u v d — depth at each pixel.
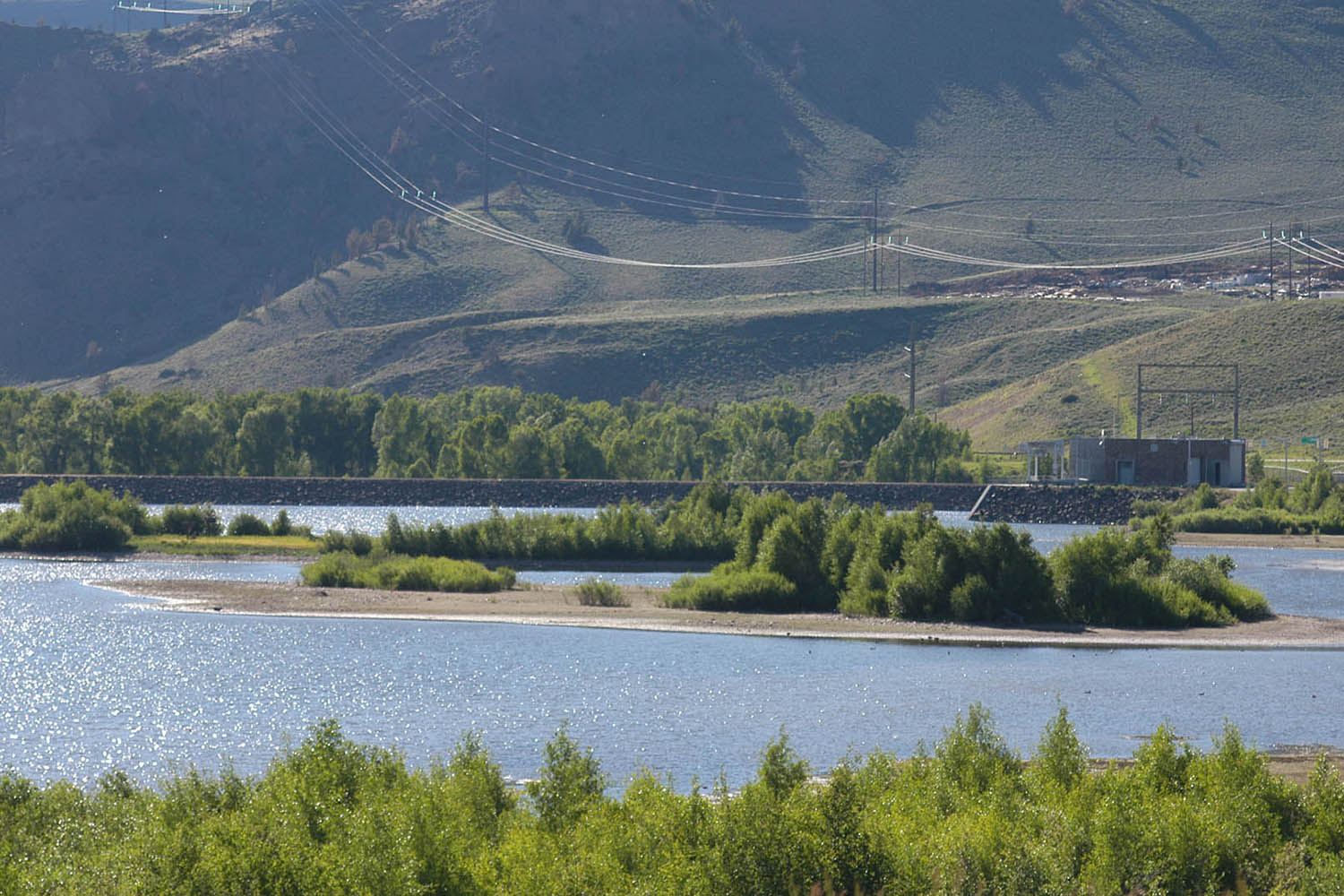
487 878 49.06
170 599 149.00
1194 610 135.38
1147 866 51.00
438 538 192.12
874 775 61.03
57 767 78.50
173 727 88.50
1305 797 58.59
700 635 126.62
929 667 109.69
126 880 47.59
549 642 122.44
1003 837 51.19
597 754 78.88
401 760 60.97
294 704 94.62
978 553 137.88
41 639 122.88
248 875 47.50
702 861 49.66
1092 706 92.56
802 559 148.88
